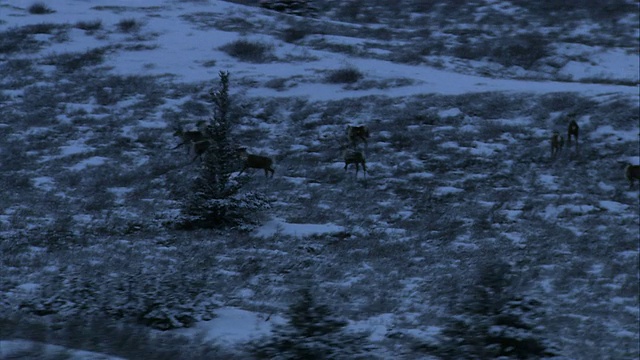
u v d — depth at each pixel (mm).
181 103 104062
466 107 99938
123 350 24188
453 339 22312
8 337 22281
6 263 52906
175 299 37156
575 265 59844
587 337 40938
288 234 64938
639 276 57750
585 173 83562
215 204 66000
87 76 112062
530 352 21781
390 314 44375
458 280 53062
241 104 102375
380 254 61125
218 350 28016
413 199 77000
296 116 99438
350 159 81125
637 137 90875
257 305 44219
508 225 70312
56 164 84250
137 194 75500
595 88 107125
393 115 98562
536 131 93750
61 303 35719
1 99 103625
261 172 83188
